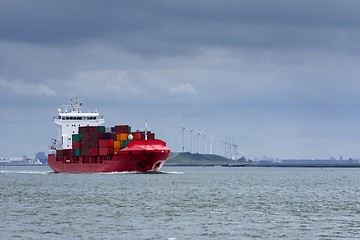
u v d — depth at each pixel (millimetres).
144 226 152625
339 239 134875
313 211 183875
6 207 195000
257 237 137500
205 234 141250
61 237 137625
